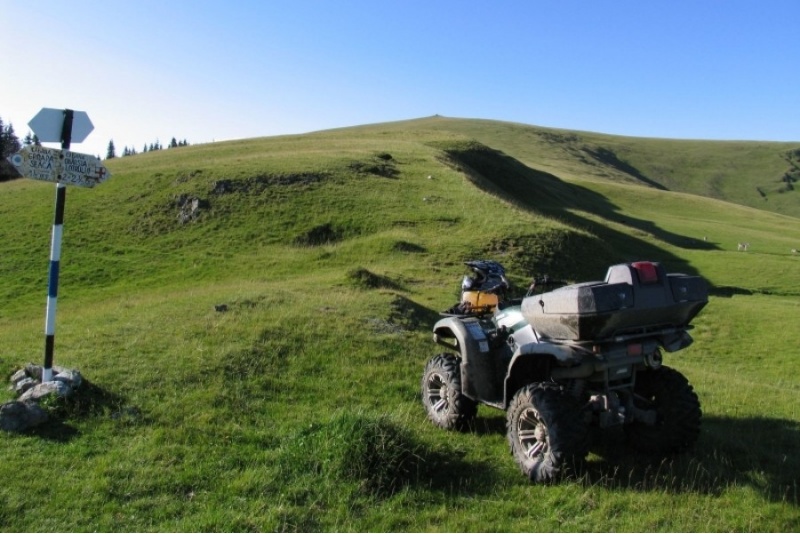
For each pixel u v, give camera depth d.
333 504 6.00
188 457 6.99
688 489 6.28
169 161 67.00
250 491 6.26
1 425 7.52
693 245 63.91
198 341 11.63
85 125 9.23
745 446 7.70
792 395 12.08
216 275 33.69
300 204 43.78
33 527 5.59
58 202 9.02
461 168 64.06
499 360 7.75
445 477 6.64
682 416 7.02
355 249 35.62
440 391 8.46
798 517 5.73
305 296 17.42
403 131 105.31
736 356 23.02
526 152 165.25
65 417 7.94
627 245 55.22
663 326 6.72
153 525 5.64
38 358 10.72
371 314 15.59
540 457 6.49
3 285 34.25
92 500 6.03
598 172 152.50
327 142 78.31
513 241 36.41
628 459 7.17
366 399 9.41
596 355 6.33
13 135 126.06
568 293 6.25
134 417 8.08
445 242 36.22
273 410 8.71
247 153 69.88
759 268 47.03
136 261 37.09
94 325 14.39
